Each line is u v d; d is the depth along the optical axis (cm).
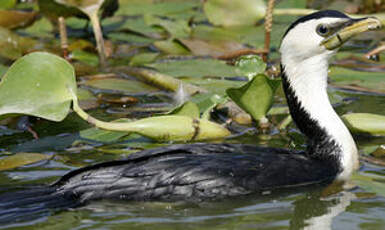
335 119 1116
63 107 1186
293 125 1332
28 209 950
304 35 1109
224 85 1495
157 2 2230
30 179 1071
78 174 1008
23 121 1362
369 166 1113
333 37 1102
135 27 1992
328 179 1055
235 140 1252
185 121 1241
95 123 1196
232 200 980
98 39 1738
